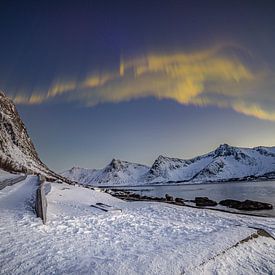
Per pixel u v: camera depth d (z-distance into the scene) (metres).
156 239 10.72
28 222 11.73
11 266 7.08
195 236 11.43
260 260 9.38
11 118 90.88
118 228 12.59
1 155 67.06
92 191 33.59
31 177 52.19
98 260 7.76
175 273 7.34
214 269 8.09
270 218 17.94
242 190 93.31
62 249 8.58
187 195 78.81
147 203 23.64
